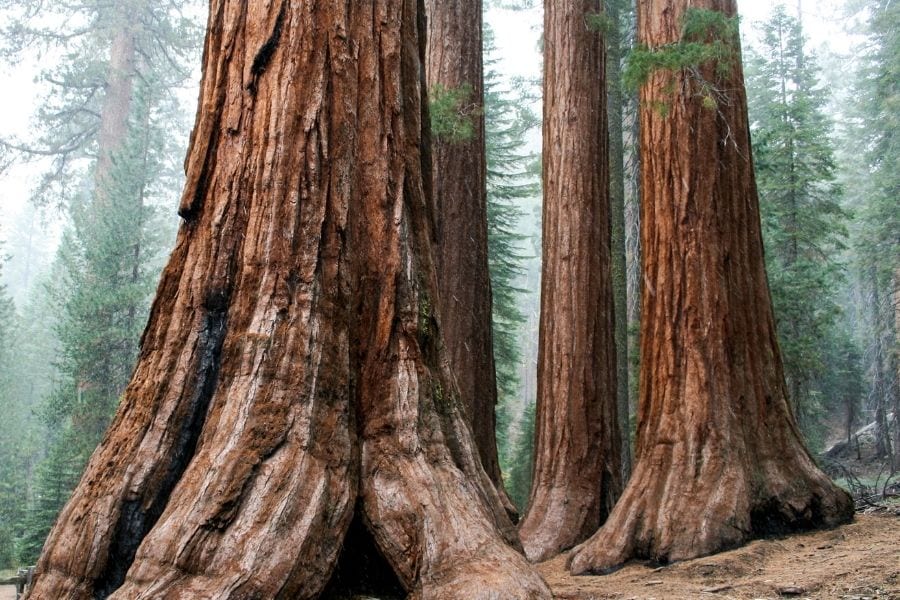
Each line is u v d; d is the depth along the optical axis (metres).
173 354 3.99
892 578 4.74
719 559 6.23
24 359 39.94
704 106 7.96
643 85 8.52
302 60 4.40
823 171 18.50
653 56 7.88
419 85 5.18
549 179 11.94
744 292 7.90
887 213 23.14
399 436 3.99
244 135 4.34
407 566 3.54
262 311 3.94
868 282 28.98
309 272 4.06
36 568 3.63
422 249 4.66
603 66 12.34
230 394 3.77
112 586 3.52
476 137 12.66
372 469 3.87
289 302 3.97
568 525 10.02
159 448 3.77
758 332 7.90
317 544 3.41
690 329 7.62
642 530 7.11
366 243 4.41
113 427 3.93
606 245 11.64
